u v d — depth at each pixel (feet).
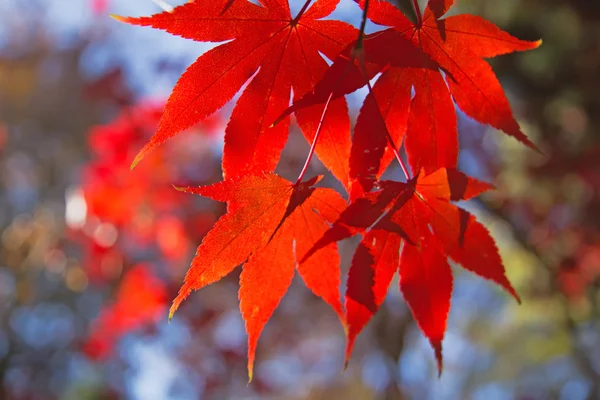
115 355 18.15
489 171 17.95
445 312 3.92
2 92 25.72
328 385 19.83
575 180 17.02
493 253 3.84
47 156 24.22
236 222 3.76
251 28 3.76
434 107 4.03
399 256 3.89
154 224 14.71
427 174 4.04
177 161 14.44
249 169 3.94
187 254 14.94
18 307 22.39
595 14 15.66
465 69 4.00
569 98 17.42
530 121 17.90
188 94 3.72
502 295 24.16
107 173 14.02
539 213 17.70
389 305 15.40
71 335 22.29
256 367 18.10
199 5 3.61
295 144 14.10
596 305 18.48
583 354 19.48
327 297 4.05
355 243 15.44
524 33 16.65
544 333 21.88
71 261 19.90
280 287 3.96
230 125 3.88
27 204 22.95
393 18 3.90
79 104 23.77
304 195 3.86
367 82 3.69
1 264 21.66
